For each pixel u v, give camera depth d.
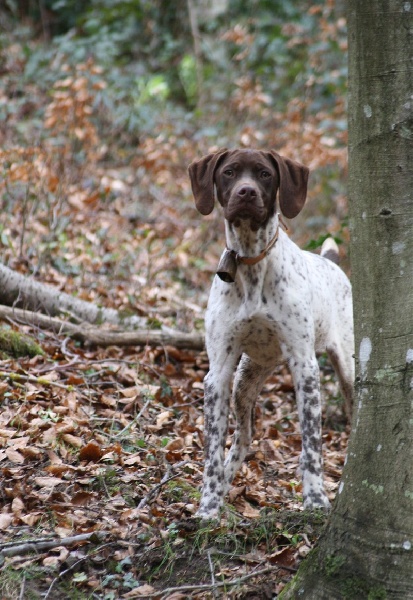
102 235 12.08
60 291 9.79
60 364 8.45
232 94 17.11
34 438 6.87
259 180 6.23
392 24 4.55
